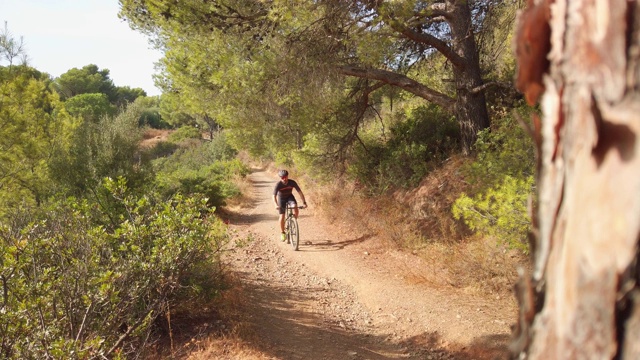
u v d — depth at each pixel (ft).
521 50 3.29
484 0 36.47
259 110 35.50
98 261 14.17
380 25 28.25
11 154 36.22
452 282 23.68
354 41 29.53
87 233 14.44
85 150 33.65
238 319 18.62
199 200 17.53
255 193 65.98
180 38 32.86
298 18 28.60
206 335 16.78
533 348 3.04
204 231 16.56
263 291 23.84
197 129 184.85
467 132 34.86
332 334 19.29
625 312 2.47
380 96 51.65
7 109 35.73
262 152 47.75
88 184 29.81
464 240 27.66
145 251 15.85
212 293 18.54
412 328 19.72
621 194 2.47
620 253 2.46
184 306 18.07
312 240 34.65
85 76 266.36
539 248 3.19
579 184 2.73
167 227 15.79
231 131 43.91
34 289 12.34
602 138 2.58
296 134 42.37
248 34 31.73
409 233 30.71
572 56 2.81
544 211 3.14
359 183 42.29
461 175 31.55
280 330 18.92
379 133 48.26
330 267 28.25
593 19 2.67
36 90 37.14
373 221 34.81
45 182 35.22
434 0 31.17
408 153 37.47
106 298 13.46
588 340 2.62
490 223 18.98
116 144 35.01
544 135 3.13
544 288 3.05
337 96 35.86
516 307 20.35
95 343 11.89
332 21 30.25
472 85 34.53
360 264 28.27
